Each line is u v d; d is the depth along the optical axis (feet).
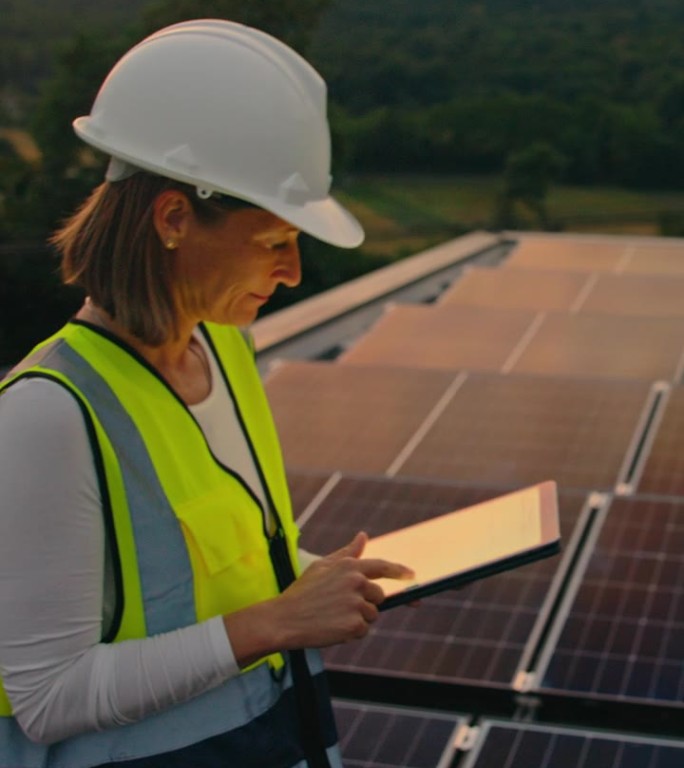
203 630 6.59
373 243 97.76
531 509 7.66
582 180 125.70
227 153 6.70
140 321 6.70
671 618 14.29
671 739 12.57
